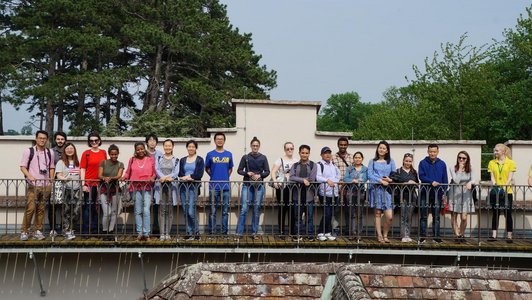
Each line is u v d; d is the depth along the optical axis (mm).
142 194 12914
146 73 37938
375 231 14461
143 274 12859
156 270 13016
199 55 36438
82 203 12992
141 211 12961
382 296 7008
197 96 35969
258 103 15047
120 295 12945
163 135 34000
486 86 34375
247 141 14992
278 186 13500
